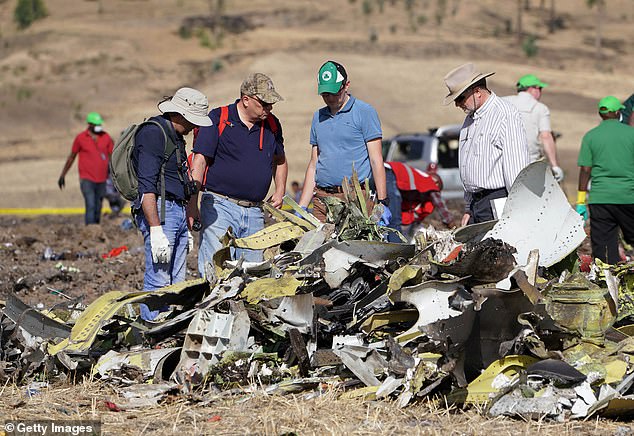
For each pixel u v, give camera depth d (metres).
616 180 21.77
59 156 110.06
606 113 22.00
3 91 172.12
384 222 18.27
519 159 16.45
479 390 12.22
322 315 13.82
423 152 47.62
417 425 11.48
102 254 29.73
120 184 16.06
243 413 12.07
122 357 13.72
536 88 25.84
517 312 12.39
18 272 24.98
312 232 15.38
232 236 15.14
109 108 156.88
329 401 12.32
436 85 141.50
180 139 16.20
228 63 184.88
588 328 12.80
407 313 13.40
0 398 13.01
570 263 14.75
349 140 18.20
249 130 17.27
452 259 13.65
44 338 14.77
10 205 62.00
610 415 11.96
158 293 14.27
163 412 12.29
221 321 13.17
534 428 11.44
